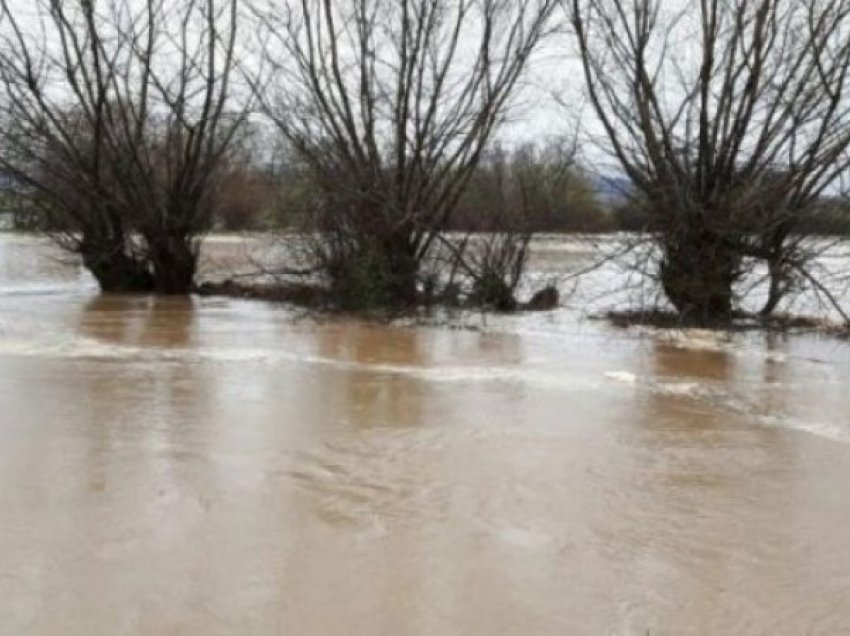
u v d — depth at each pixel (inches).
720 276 638.5
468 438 348.2
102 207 820.6
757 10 616.1
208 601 212.1
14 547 239.0
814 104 612.1
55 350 510.9
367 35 706.8
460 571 230.1
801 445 346.3
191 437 341.1
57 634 196.7
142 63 789.2
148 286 839.7
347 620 204.8
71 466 304.0
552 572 230.5
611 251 746.2
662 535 255.3
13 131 769.6
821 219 629.9
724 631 202.7
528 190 742.5
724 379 464.8
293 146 733.3
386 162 713.0
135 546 240.8
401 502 277.6
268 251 858.8
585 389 436.8
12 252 1254.3
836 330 614.2
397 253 712.4
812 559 240.5
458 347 549.3
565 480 301.3
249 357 503.8
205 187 837.8
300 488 288.0
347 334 593.3
